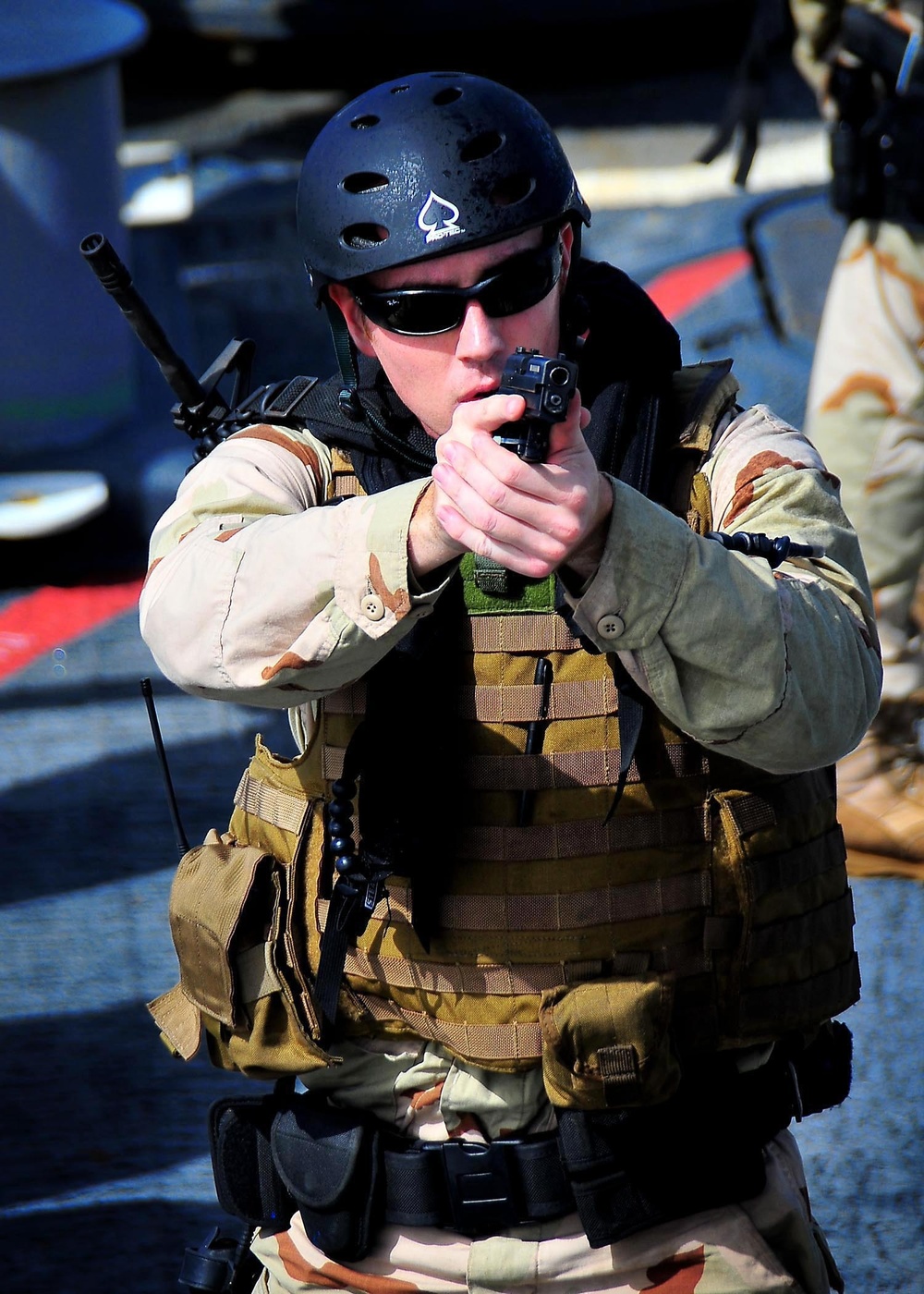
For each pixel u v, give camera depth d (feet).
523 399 14.14
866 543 40.78
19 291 61.72
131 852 45.29
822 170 90.99
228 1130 20.15
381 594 15.78
